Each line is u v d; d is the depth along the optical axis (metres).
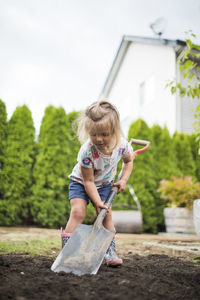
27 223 5.04
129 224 4.49
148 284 1.42
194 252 2.60
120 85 12.29
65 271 1.61
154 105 9.26
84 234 1.76
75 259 1.66
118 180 2.10
